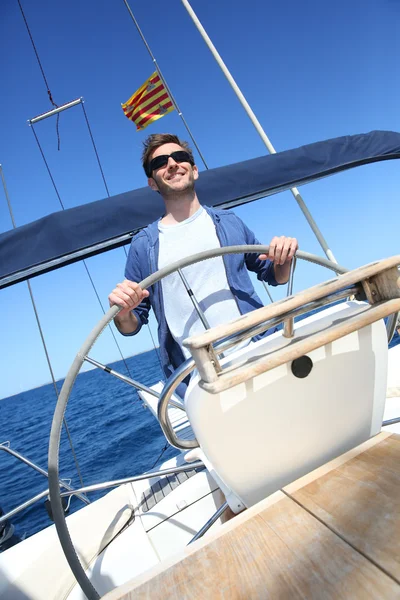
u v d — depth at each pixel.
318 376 0.69
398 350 1.75
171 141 1.41
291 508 0.54
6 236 1.65
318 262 1.04
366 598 0.37
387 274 0.62
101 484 1.16
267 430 0.68
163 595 0.45
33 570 1.07
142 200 1.87
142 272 1.37
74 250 1.71
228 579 0.45
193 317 1.25
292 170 2.12
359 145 2.35
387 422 0.97
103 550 1.15
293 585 0.41
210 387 0.53
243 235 1.41
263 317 0.54
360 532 0.46
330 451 0.73
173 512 1.25
